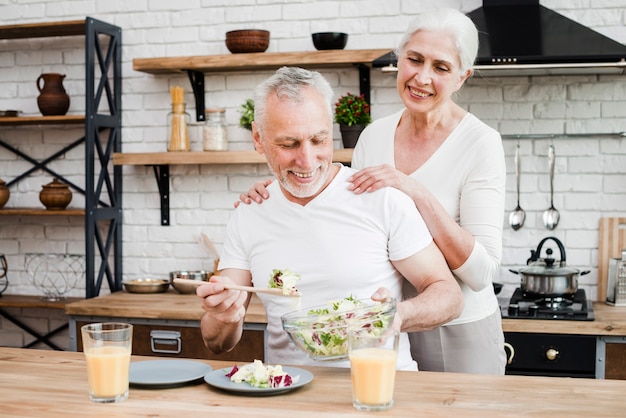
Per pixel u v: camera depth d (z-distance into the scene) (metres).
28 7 4.23
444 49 2.19
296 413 1.42
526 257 3.64
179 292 3.80
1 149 4.29
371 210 1.93
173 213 4.06
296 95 1.77
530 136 3.60
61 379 1.68
